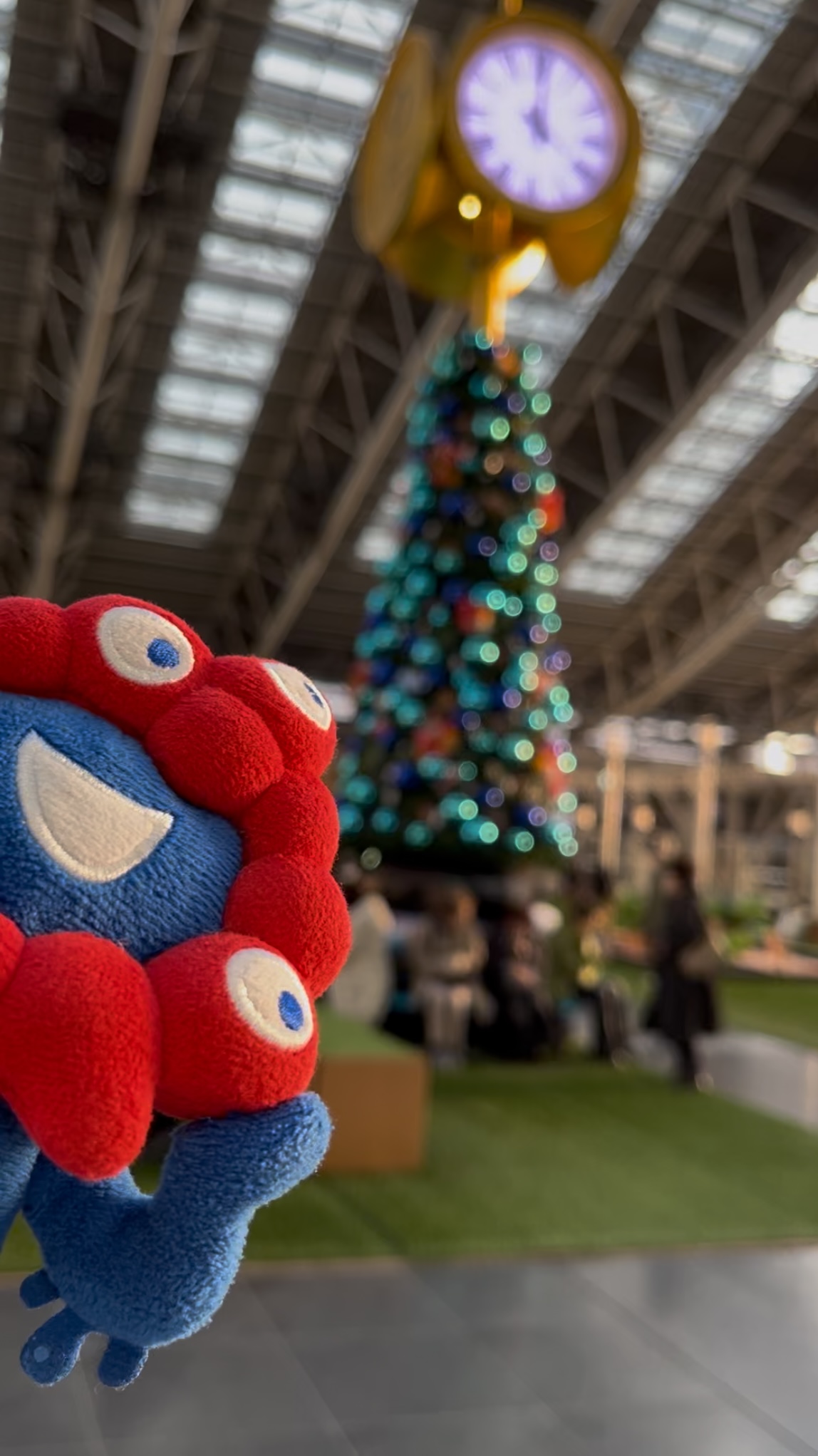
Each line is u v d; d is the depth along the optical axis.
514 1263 3.93
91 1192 0.82
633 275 15.95
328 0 12.09
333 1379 2.97
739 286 16.08
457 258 8.37
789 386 17.70
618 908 17.83
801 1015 12.03
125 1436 2.61
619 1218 4.51
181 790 0.85
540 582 8.45
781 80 13.23
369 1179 4.83
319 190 14.09
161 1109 0.77
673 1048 7.71
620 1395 3.00
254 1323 3.28
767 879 32.41
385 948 7.02
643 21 12.44
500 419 8.14
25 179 13.74
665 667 24.81
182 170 12.81
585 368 17.48
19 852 0.76
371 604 8.67
